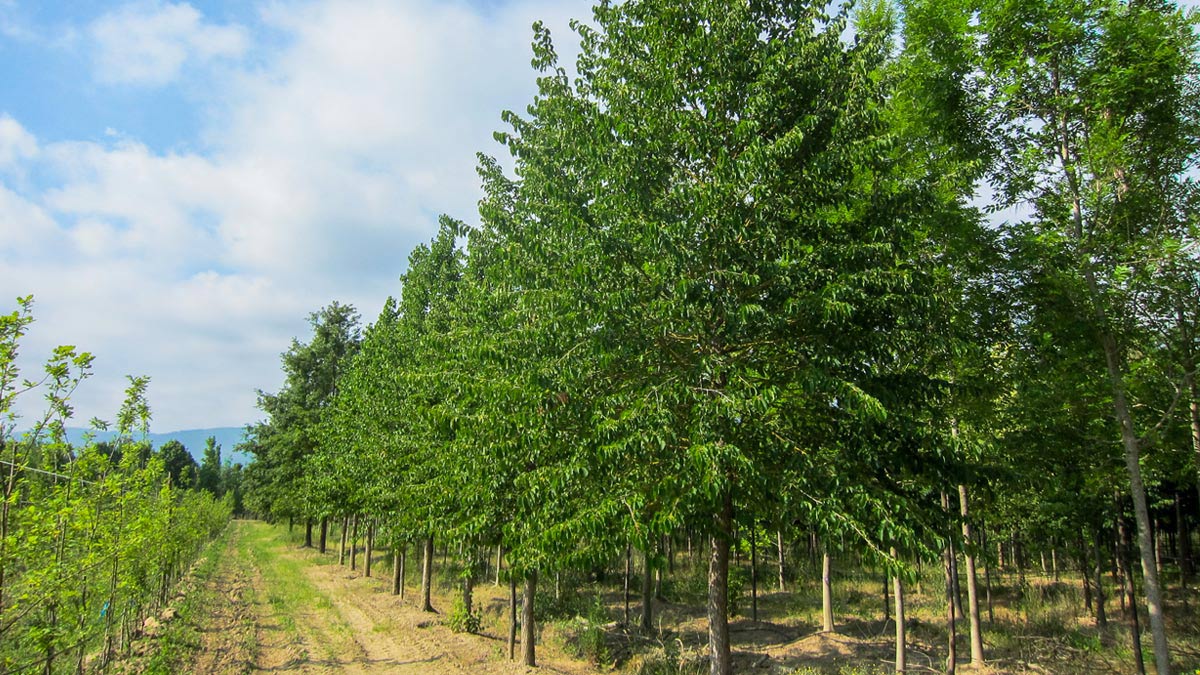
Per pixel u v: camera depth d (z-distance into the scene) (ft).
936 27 29.43
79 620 27.43
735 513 22.24
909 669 36.09
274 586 71.97
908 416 22.27
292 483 112.88
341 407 75.72
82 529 27.63
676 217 21.86
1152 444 26.63
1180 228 26.35
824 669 37.78
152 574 42.91
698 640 46.37
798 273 19.76
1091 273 26.73
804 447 21.77
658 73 24.22
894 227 22.09
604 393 23.32
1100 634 45.52
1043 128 28.81
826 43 23.47
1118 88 25.62
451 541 32.96
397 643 44.73
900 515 19.81
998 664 37.40
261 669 37.50
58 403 21.67
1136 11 26.20
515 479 26.96
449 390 30.76
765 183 20.51
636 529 19.67
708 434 18.79
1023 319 28.76
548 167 30.30
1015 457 29.68
